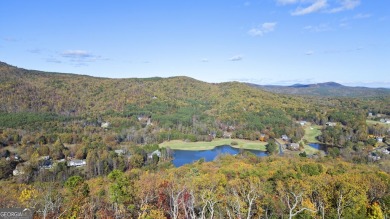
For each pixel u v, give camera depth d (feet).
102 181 200.75
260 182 149.89
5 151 329.31
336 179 143.13
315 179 147.33
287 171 178.29
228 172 191.52
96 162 309.22
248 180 151.64
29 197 121.29
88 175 293.23
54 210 113.09
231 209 113.19
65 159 342.85
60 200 123.95
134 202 128.06
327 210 116.67
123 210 118.01
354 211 110.63
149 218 106.22
